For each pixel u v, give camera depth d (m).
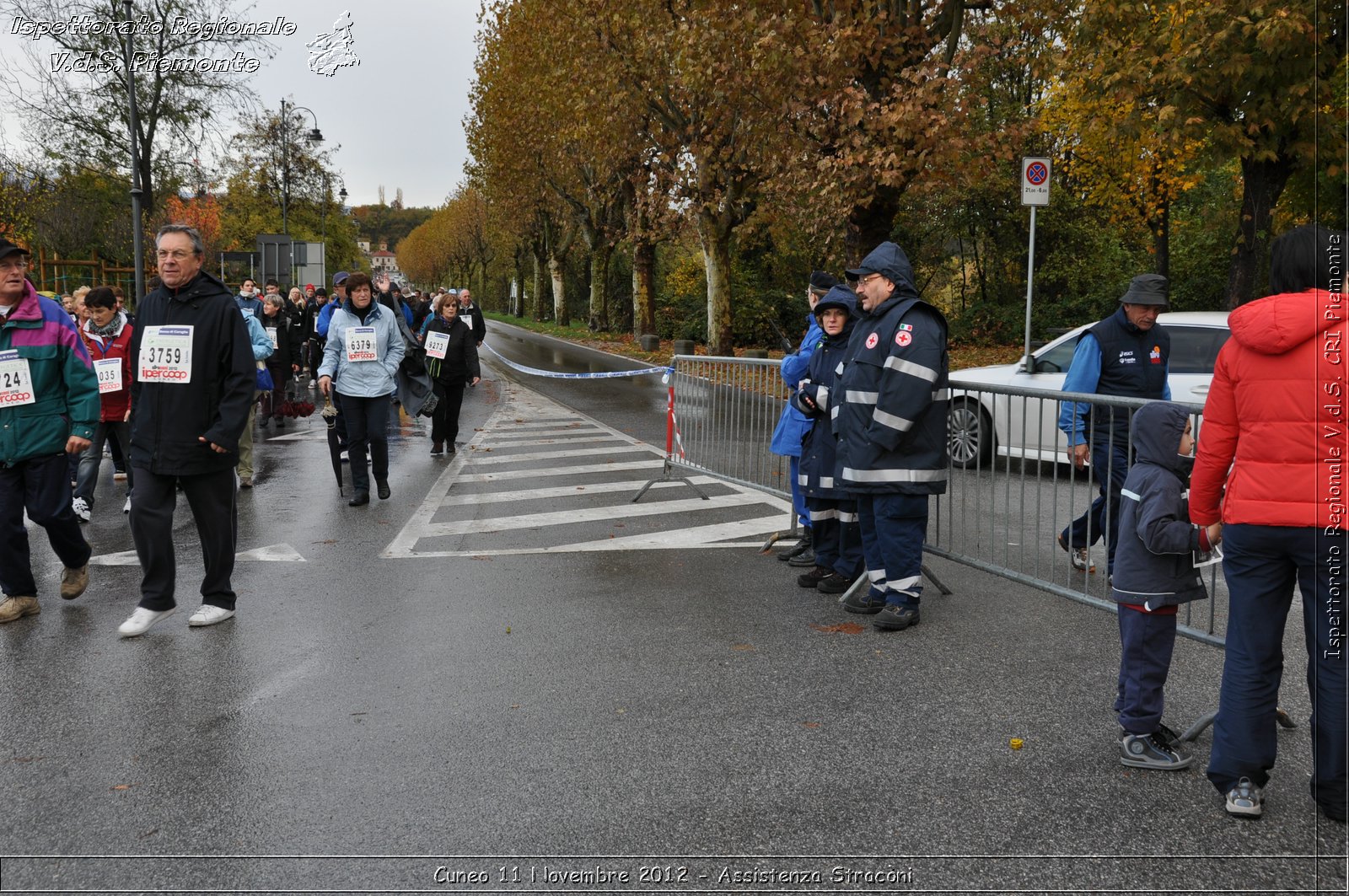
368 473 8.94
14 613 5.50
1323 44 12.40
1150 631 3.60
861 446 5.24
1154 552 3.50
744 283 31.34
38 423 5.50
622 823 3.25
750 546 7.22
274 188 46.72
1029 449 5.94
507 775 3.60
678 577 6.35
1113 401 5.27
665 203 24.50
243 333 5.35
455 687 4.46
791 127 15.40
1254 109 13.20
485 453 12.03
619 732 3.97
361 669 4.70
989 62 18.59
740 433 8.14
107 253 31.03
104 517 8.45
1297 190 16.78
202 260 5.38
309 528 7.88
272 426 14.91
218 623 5.43
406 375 11.29
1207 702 4.25
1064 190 24.38
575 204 38.00
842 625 5.34
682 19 17.58
